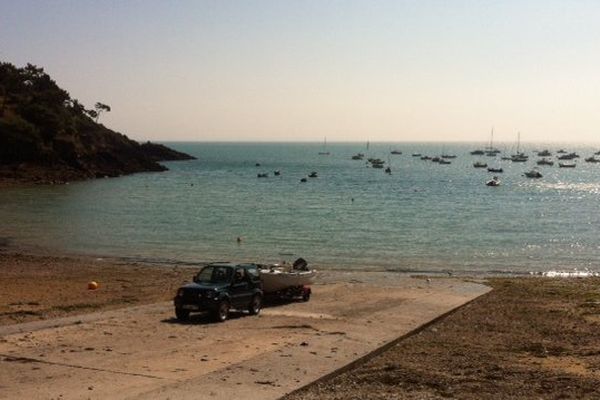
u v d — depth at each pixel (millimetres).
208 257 48031
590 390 14609
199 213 79750
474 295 29859
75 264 42625
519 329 22766
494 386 14969
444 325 23312
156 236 59344
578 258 50250
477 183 144625
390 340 19391
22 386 13516
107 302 27750
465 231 65938
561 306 27781
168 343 18266
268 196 107000
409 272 42562
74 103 170125
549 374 16156
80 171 137625
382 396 13719
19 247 51344
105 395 12930
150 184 128000
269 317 23312
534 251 53594
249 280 23844
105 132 167500
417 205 94750
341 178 158250
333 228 66812
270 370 15320
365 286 33250
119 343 18141
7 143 126250
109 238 57500
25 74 160125
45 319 23547
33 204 86062
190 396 12984
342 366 15977
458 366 17047
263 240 57656
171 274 38500
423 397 13789
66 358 16125
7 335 19031
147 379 14266
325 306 26234
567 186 139750
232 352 17203
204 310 21828
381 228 67375
